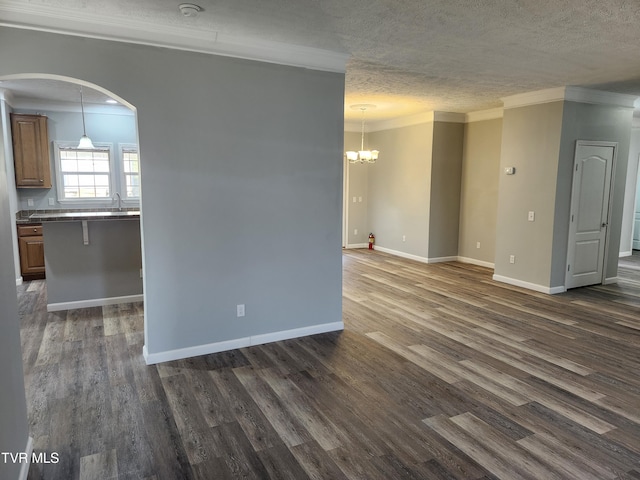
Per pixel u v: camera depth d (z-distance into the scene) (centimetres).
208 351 378
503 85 540
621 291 602
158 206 346
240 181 375
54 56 301
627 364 364
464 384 326
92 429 265
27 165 653
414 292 593
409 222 838
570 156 570
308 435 260
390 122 869
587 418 281
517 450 247
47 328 439
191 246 362
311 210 412
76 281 505
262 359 368
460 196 812
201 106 352
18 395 222
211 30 339
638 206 960
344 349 391
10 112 634
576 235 598
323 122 406
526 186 606
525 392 315
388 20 315
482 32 341
